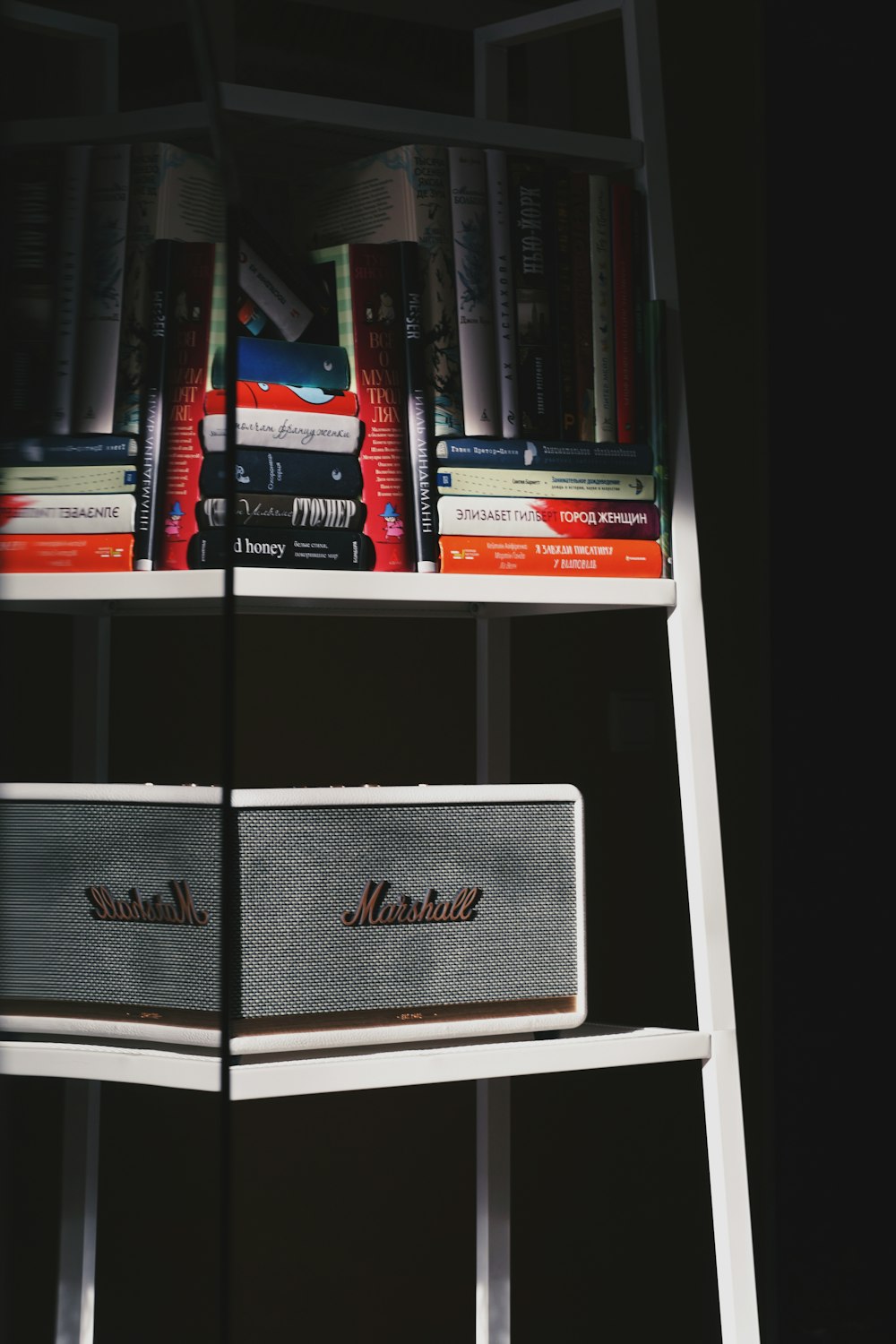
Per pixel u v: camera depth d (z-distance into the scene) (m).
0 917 1.09
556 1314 1.85
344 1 1.62
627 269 1.25
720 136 2.05
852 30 2.12
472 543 1.17
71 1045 1.08
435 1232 1.75
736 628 2.10
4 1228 1.14
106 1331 1.23
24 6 1.07
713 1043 1.20
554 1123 1.85
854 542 2.17
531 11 1.74
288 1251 1.66
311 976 1.08
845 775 2.17
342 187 1.24
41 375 1.09
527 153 1.27
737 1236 1.19
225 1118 0.91
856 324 2.15
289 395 1.12
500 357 1.20
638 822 1.92
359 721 1.71
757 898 2.13
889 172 2.14
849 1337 2.16
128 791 1.07
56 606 1.24
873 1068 2.19
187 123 1.05
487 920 1.14
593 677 1.88
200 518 1.08
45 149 1.08
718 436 2.07
